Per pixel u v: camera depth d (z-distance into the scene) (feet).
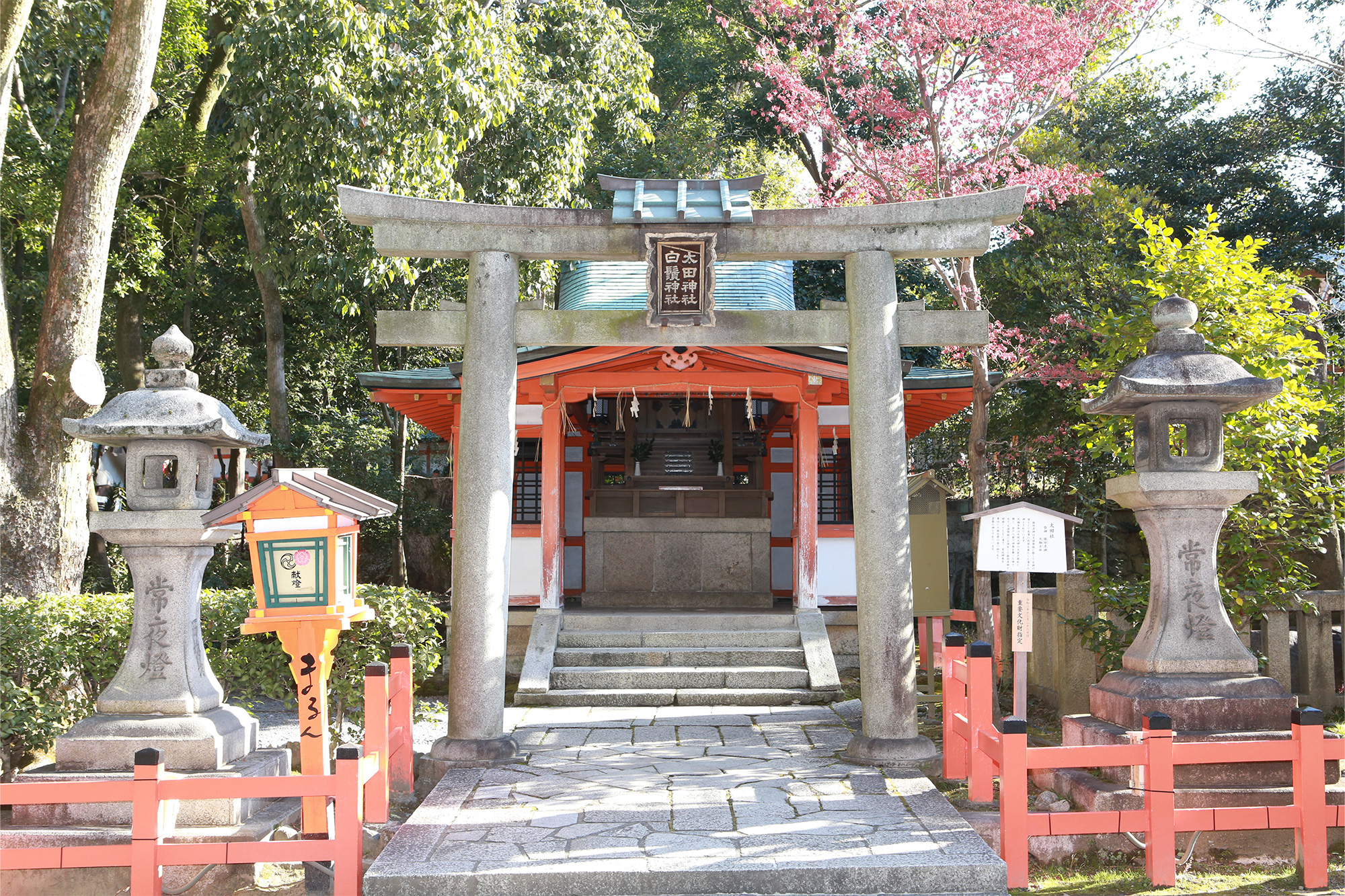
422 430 65.16
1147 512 18.56
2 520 25.12
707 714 26.89
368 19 34.32
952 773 20.13
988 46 30.76
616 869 14.25
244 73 35.63
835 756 21.34
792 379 33.19
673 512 41.09
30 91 45.03
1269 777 16.83
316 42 34.14
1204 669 17.67
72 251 26.43
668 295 21.24
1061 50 29.99
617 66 44.68
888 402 20.98
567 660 30.60
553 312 21.90
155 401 16.56
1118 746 15.08
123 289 43.37
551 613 32.60
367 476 52.54
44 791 13.61
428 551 61.77
